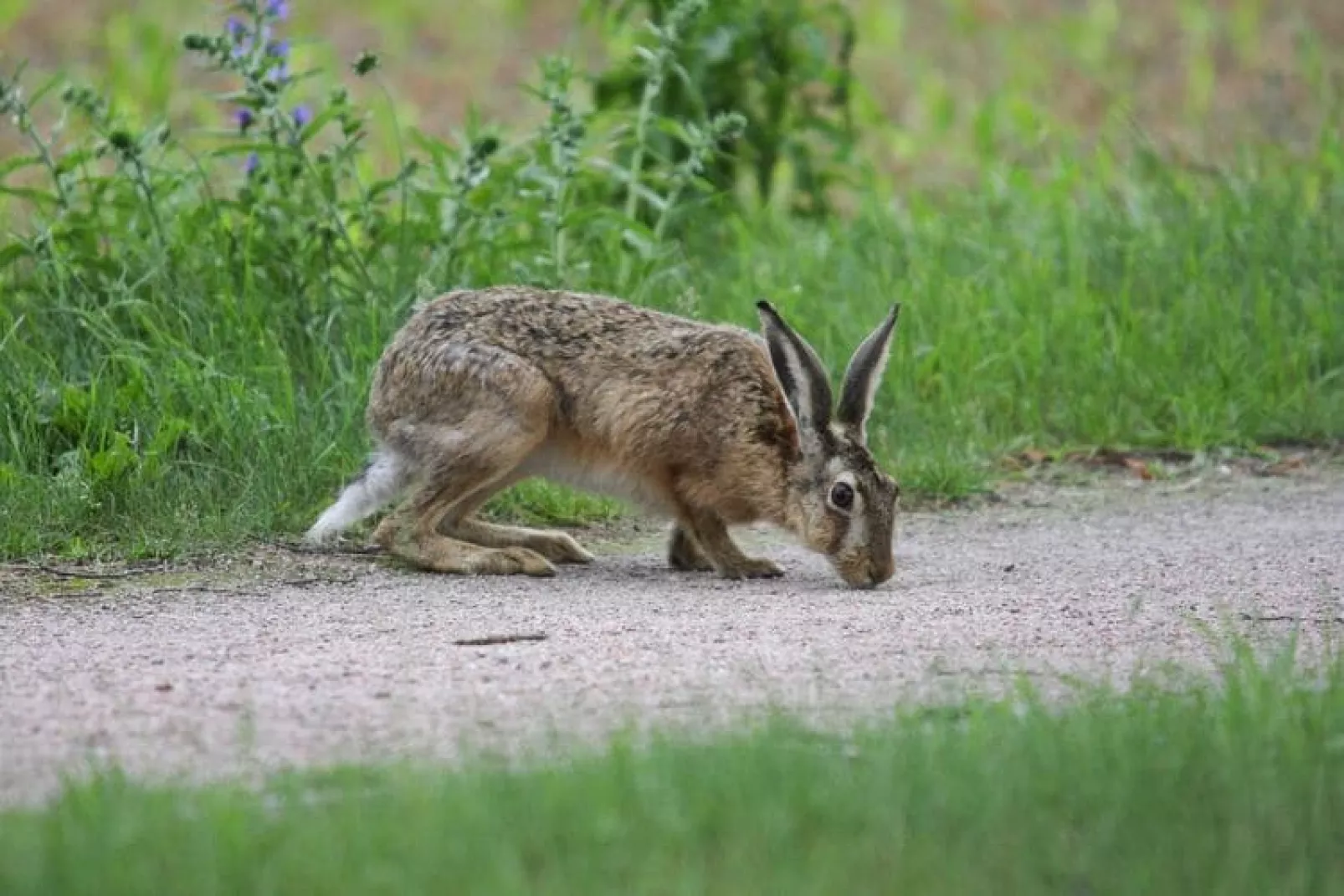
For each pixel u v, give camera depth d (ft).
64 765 24.79
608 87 56.80
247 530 39.99
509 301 39.27
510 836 21.85
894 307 38.91
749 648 31.19
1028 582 37.65
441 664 29.91
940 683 28.94
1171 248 57.67
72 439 41.73
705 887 21.03
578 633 32.42
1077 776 23.88
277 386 43.42
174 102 74.69
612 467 39.06
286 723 26.53
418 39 88.79
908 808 23.02
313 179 46.78
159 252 45.60
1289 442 51.31
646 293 48.42
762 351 39.06
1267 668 29.04
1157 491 47.32
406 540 39.47
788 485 38.06
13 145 71.00
